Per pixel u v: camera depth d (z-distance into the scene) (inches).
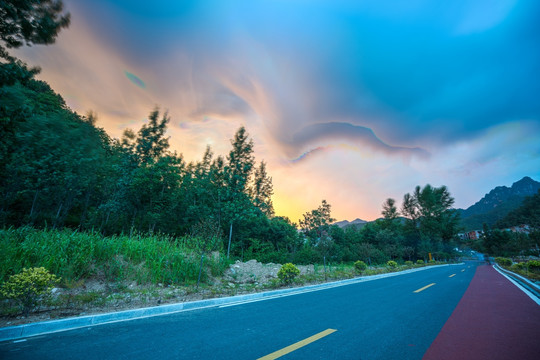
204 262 434.0
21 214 633.0
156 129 845.8
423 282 546.3
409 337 165.5
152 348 139.9
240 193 746.2
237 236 938.7
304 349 141.3
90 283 287.7
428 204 2851.9
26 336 156.8
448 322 206.4
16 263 254.8
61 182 580.1
